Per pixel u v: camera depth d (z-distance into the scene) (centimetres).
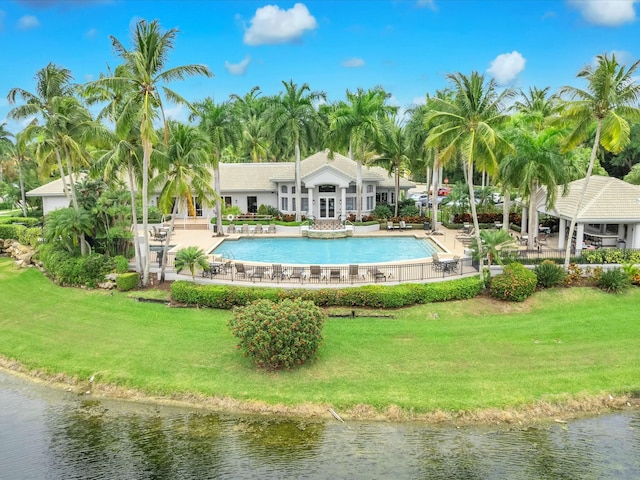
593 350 2027
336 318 2370
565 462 1432
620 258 2884
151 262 3109
